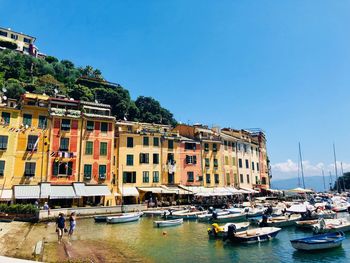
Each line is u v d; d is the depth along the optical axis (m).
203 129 67.00
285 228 37.25
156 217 45.78
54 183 45.12
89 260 20.50
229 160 69.69
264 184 83.25
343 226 33.25
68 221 39.72
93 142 49.78
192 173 61.78
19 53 106.69
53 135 46.84
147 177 55.66
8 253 21.42
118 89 104.81
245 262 23.02
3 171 42.25
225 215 43.09
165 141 59.66
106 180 49.59
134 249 25.86
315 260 23.92
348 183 145.50
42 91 81.19
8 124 43.84
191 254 24.75
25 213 37.75
